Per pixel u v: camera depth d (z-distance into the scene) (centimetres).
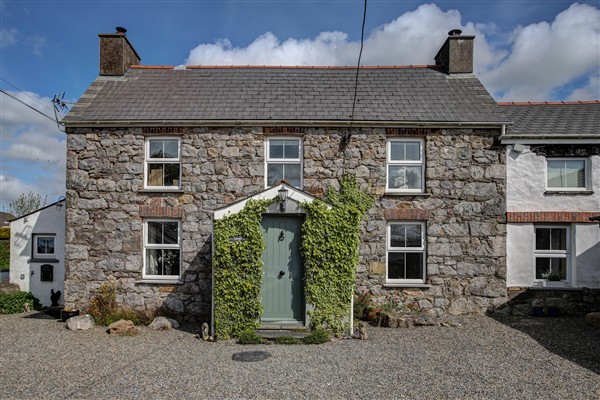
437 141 1184
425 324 1052
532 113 1332
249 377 681
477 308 1156
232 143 1183
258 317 972
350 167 1177
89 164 1183
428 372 705
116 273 1164
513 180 1186
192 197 1176
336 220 998
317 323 968
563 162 1207
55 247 1400
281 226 1014
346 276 990
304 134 1182
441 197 1173
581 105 1388
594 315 1034
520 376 686
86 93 1293
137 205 1176
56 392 623
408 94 1299
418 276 1179
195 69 1440
